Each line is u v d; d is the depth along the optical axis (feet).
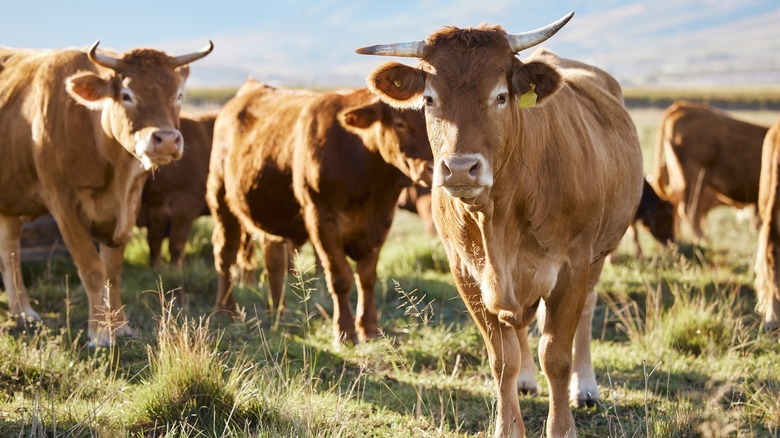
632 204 18.34
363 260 23.04
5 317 23.44
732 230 45.11
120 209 21.86
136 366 18.76
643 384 18.69
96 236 22.47
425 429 15.70
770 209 23.21
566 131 14.76
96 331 21.13
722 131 40.93
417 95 13.43
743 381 18.47
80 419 14.73
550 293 14.43
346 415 15.24
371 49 13.44
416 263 32.30
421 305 25.85
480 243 13.94
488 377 19.26
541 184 13.91
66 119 21.43
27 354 17.93
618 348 21.30
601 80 20.47
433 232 37.86
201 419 15.23
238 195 25.05
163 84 20.74
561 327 14.43
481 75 12.57
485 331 14.65
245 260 29.07
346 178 22.12
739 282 28.14
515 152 13.26
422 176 21.02
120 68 20.59
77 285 27.81
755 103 189.98
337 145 22.27
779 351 20.74
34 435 13.58
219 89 331.36
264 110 26.03
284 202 24.07
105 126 21.07
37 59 23.86
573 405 17.67
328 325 23.77
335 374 19.49
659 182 43.57
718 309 24.23
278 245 25.44
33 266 29.25
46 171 21.70
